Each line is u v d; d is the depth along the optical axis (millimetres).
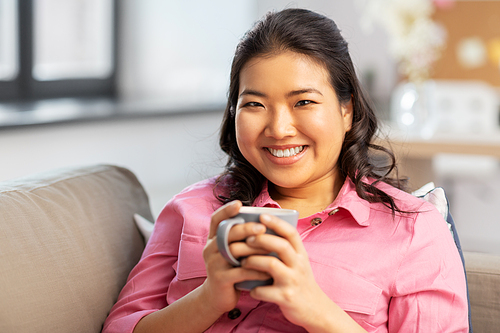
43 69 3199
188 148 3613
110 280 1179
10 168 2494
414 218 1065
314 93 1013
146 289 1147
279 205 1154
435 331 981
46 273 1022
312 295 835
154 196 3400
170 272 1173
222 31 3965
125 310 1111
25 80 3078
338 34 1113
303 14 1079
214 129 3822
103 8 3490
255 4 4301
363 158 1157
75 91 3402
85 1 3379
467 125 2844
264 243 780
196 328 960
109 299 1161
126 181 1427
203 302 932
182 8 3703
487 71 4000
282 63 1010
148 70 3611
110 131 3043
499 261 1290
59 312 1016
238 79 1127
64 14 3268
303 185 1149
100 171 1376
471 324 1146
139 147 3254
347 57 1113
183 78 3781
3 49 2975
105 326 1103
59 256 1070
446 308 1001
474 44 3998
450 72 4055
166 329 987
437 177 3107
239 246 794
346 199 1090
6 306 929
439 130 2824
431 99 2859
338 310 880
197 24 3805
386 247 1030
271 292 803
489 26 3955
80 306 1070
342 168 1160
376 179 1206
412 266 1023
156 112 3277
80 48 3412
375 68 4406
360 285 993
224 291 846
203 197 1216
